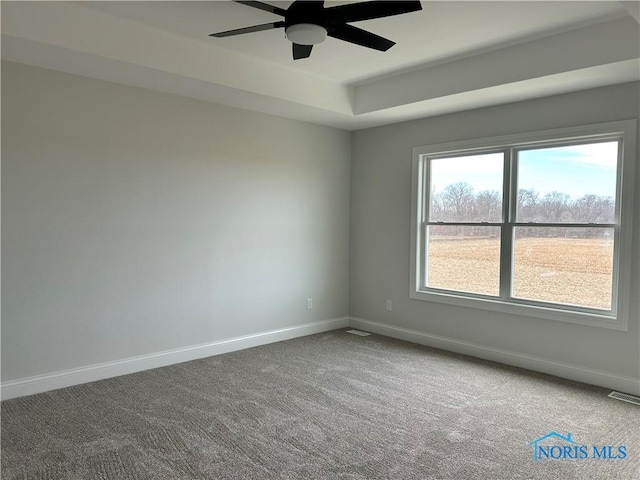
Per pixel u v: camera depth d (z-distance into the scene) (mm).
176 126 4070
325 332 5387
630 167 3508
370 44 2787
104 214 3686
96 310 3672
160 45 3350
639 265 3480
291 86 4184
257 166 4691
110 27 3105
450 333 4684
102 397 3344
